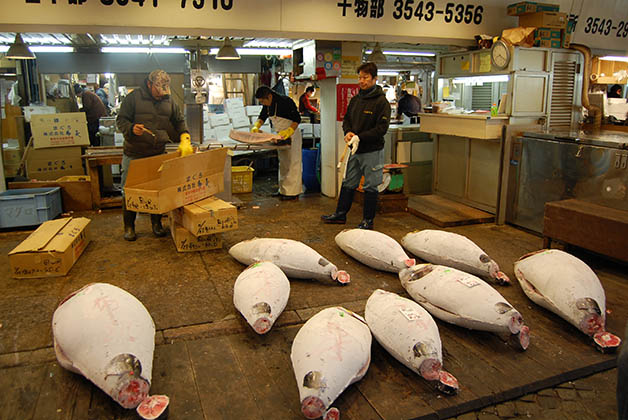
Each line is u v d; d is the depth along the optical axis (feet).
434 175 19.58
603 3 19.06
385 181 17.19
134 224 14.56
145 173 13.29
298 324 9.07
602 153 12.58
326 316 7.46
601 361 7.84
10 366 7.62
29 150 19.06
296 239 14.25
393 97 32.27
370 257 11.55
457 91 20.33
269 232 14.97
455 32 17.84
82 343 6.70
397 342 7.36
